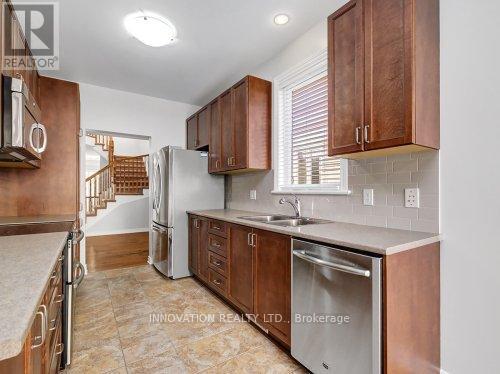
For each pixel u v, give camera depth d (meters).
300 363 1.63
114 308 2.43
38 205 2.47
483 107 1.33
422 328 1.36
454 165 1.44
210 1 1.97
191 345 1.87
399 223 1.68
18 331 0.51
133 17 2.12
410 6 1.34
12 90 1.35
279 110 2.73
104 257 4.21
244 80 2.70
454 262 1.43
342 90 1.66
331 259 1.40
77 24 2.20
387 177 1.75
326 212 2.20
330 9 2.07
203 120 3.56
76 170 2.61
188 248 3.28
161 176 3.42
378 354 1.18
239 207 3.39
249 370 1.62
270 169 2.82
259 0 1.96
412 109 1.33
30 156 1.87
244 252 2.20
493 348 1.30
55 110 2.53
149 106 3.88
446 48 1.46
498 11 1.29
